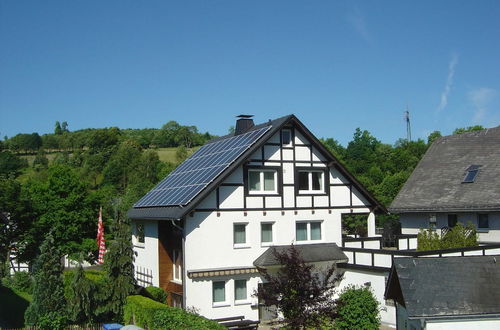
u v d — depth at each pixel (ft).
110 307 65.67
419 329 47.19
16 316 77.15
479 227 92.43
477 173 98.53
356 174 219.41
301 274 52.90
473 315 45.93
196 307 70.59
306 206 81.87
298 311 52.06
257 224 77.00
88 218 134.92
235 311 73.05
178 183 81.92
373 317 57.72
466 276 49.26
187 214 70.38
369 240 87.92
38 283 65.41
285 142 80.69
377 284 71.97
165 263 76.74
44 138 474.90
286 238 79.66
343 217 153.58
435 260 50.96
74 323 65.31
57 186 133.49
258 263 73.92
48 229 128.88
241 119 90.48
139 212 81.71
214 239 73.15
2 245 118.52
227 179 74.90
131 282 68.08
